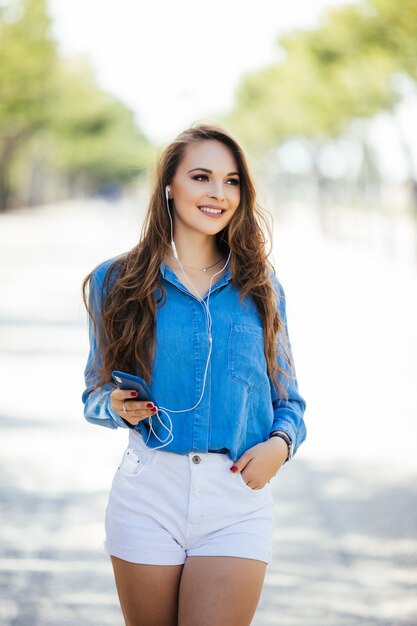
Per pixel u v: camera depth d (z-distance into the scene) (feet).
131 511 11.04
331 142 154.61
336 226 161.79
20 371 38.32
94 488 22.94
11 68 140.56
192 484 10.92
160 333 11.04
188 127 11.98
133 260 11.50
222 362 11.09
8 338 47.60
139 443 11.16
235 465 11.03
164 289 11.18
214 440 10.96
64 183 392.68
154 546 10.92
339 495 22.57
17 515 20.85
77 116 211.41
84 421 29.81
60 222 206.39
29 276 82.48
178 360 11.02
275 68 121.19
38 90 158.20
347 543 19.21
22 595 16.37
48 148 263.08
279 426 11.43
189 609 10.66
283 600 16.26
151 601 11.05
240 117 177.58
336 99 105.81
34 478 23.68
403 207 233.55
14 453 25.96
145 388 10.60
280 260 109.60
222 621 10.59
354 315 58.34
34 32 137.90
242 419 11.09
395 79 89.66
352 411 31.45
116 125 275.18
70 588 16.76
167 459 11.00
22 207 280.31
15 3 135.33
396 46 78.38
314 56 92.84
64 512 21.13
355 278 85.56
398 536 19.61
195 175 11.55
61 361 40.88
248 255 11.60
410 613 15.69
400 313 59.41
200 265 11.71
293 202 315.99
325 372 38.75
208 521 10.94
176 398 11.00
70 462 25.18
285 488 23.25
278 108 140.77
